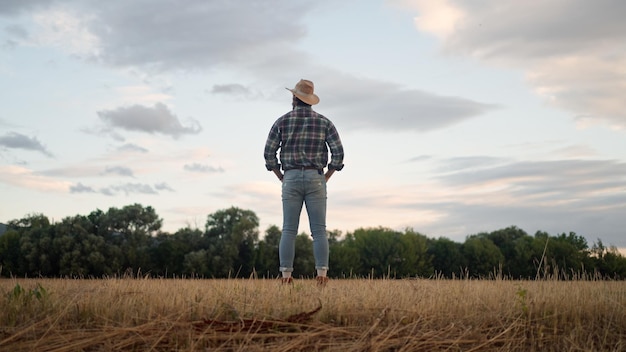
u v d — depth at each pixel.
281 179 8.02
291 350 4.09
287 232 7.75
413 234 82.38
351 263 78.88
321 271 7.58
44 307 4.61
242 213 77.62
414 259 79.00
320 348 4.18
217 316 4.54
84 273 68.25
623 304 5.47
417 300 5.42
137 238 72.12
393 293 5.85
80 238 69.94
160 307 4.73
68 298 4.98
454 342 4.39
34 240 69.88
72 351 3.82
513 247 77.75
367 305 5.07
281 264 7.71
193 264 71.19
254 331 4.35
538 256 69.94
